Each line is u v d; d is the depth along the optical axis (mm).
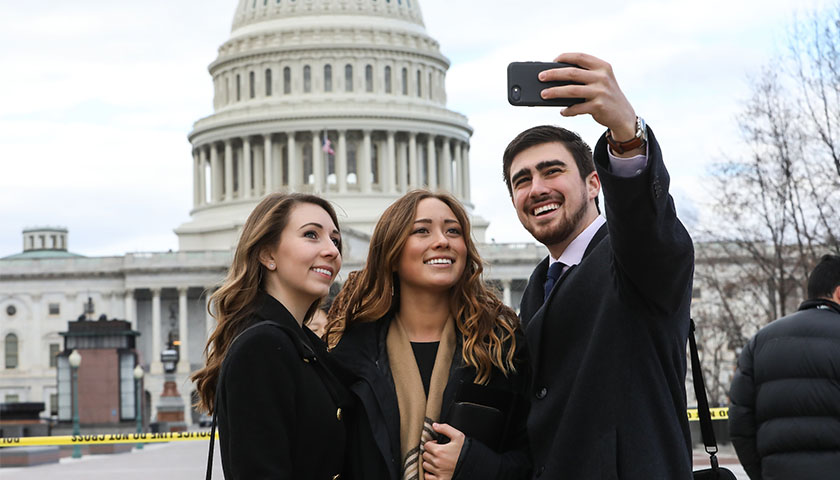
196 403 8062
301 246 7895
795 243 47125
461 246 8109
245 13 147125
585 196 8188
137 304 134625
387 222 8141
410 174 139875
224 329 7750
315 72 140125
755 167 45938
